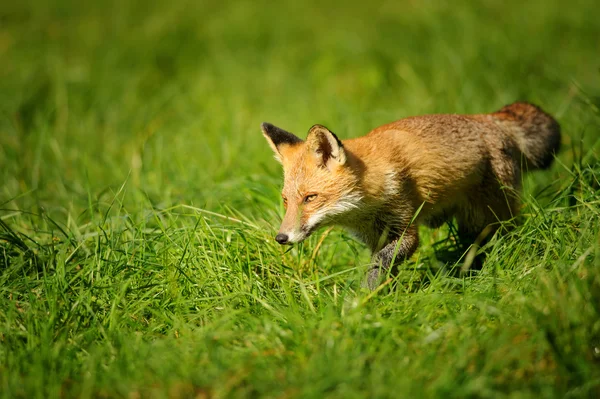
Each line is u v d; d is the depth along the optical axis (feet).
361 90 61.05
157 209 36.70
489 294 27.32
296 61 68.23
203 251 31.14
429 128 34.27
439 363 23.35
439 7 68.90
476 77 54.75
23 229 37.50
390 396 21.58
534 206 31.78
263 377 22.97
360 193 31.89
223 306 28.73
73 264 30.94
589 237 28.45
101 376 24.34
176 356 24.58
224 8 81.66
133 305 28.66
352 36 69.62
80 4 85.97
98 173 48.26
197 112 57.82
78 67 65.00
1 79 64.59
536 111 37.88
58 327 27.66
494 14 67.46
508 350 23.75
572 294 24.85
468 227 36.37
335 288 29.45
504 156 35.29
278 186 38.45
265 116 56.85
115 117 56.95
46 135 51.93
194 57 69.36
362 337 24.84
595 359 23.30
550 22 67.92
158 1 84.99
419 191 33.55
